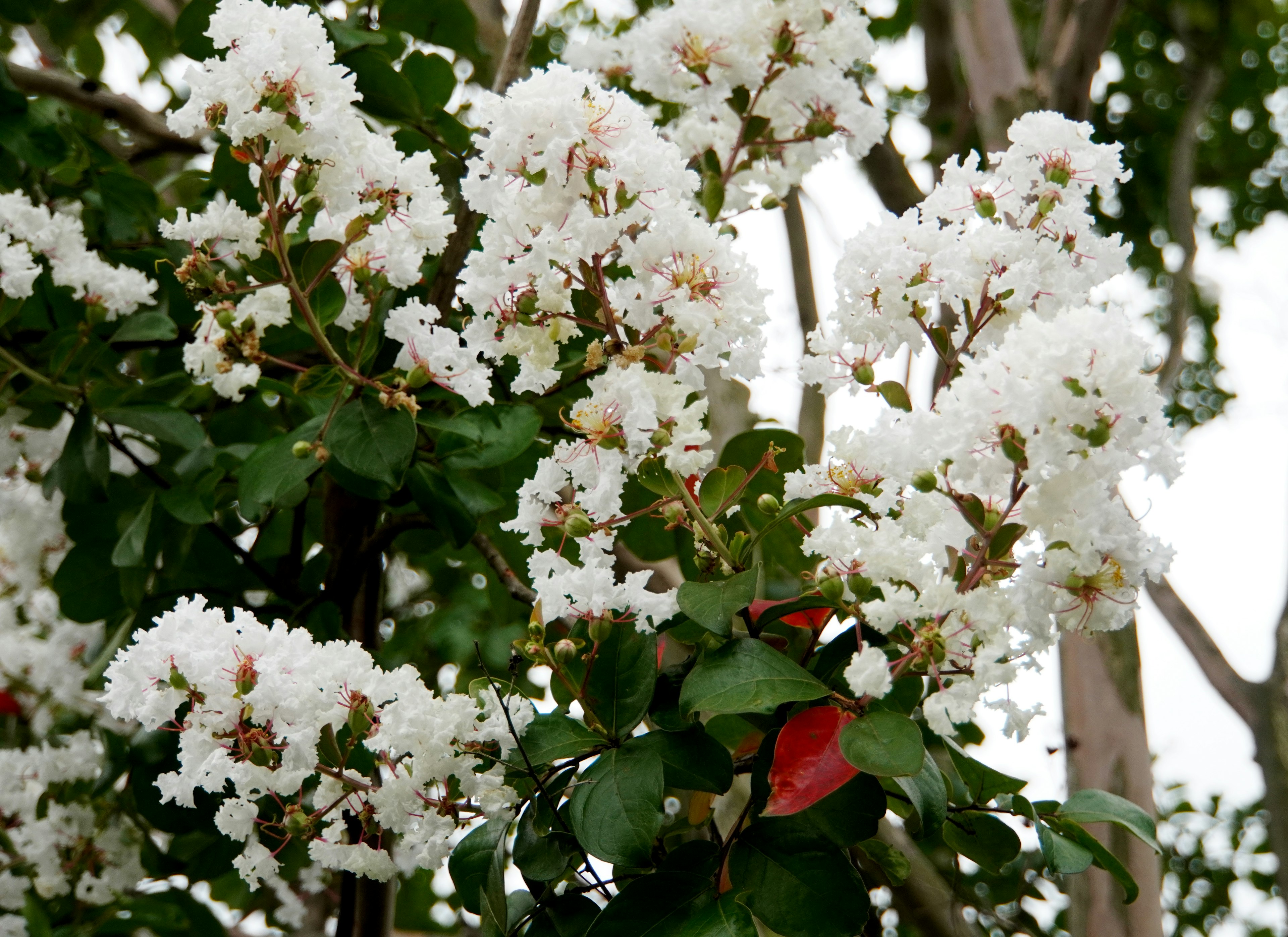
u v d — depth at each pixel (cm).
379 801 233
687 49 252
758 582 234
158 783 232
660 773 231
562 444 234
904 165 354
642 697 234
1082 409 223
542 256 233
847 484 233
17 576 278
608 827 230
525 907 237
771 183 256
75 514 265
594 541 233
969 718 227
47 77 277
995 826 239
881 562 228
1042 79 308
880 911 275
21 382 265
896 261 233
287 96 235
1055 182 235
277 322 243
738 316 234
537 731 235
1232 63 564
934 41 443
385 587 296
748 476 238
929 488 228
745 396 308
